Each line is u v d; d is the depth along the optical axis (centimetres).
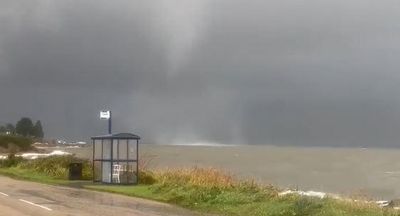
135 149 3375
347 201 2064
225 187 2491
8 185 3288
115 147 3366
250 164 10131
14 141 10150
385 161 15838
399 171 9388
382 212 1895
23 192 2830
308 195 2195
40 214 1906
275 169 8394
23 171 4394
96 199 2492
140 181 3288
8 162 5144
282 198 2166
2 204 2244
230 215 1995
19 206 2170
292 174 7169
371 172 8919
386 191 5122
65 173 3881
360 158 18625
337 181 6231
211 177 2722
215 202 2244
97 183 3384
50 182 3525
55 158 4531
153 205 2272
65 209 2070
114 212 1995
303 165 10856
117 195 2702
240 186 2514
